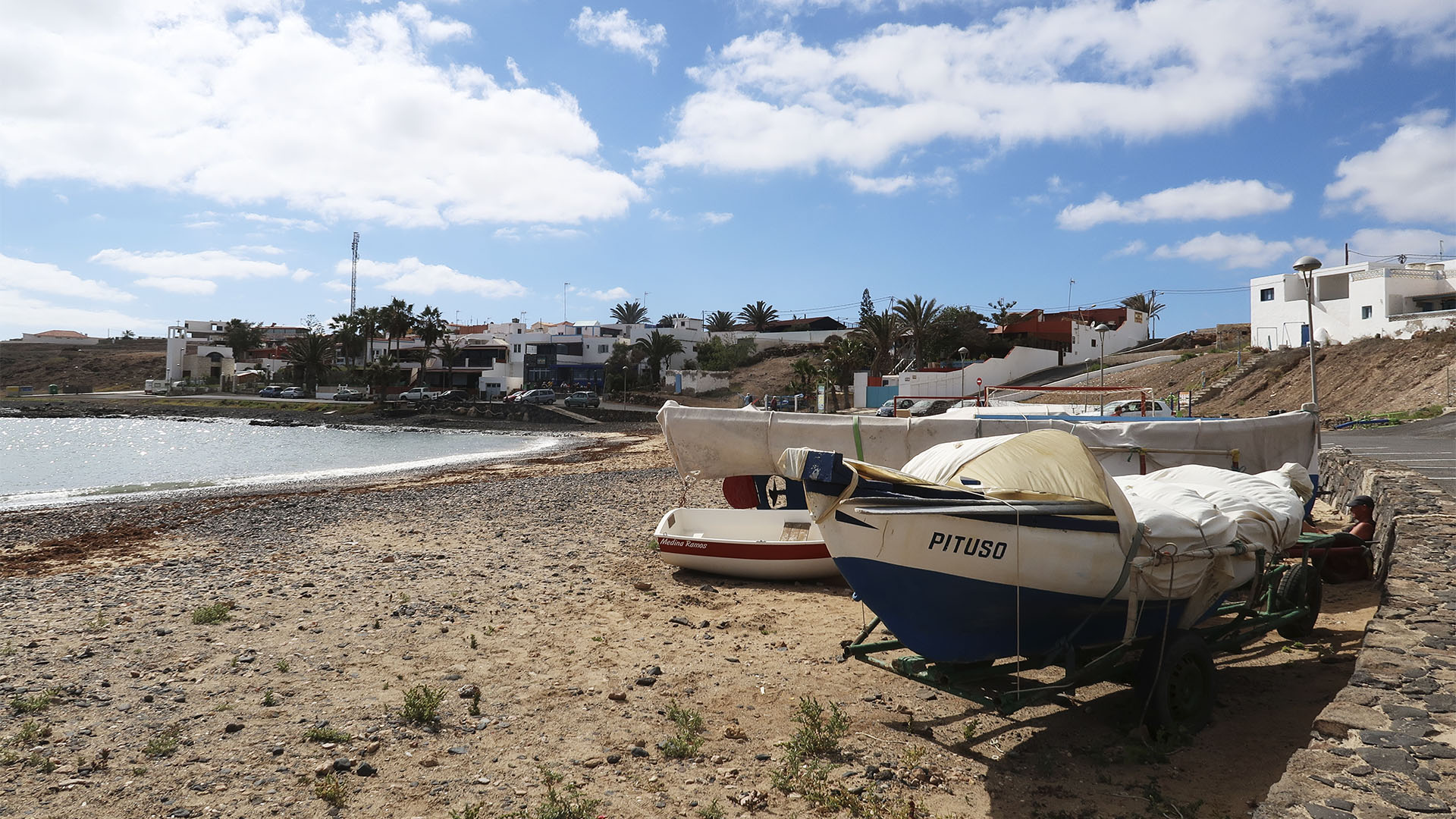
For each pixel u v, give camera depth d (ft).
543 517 60.95
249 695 23.54
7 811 16.67
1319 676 22.33
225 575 41.14
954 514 17.51
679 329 334.85
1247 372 153.38
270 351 404.57
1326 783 11.61
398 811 16.74
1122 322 262.06
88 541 54.03
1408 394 115.65
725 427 42.47
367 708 22.44
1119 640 19.88
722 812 16.58
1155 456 36.17
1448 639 16.99
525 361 317.83
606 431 220.23
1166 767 17.57
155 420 266.77
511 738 20.43
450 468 118.73
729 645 28.17
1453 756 12.16
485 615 32.50
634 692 23.70
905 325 227.81
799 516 42.47
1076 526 18.06
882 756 18.97
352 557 45.65
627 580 38.78
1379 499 37.22
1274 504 22.99
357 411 272.72
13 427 229.66
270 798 17.31
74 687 24.00
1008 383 210.79
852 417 40.68
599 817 16.31
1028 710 21.52
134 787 17.79
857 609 33.19
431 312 321.93
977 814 16.12
